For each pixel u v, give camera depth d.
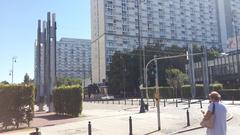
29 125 21.84
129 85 99.62
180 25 137.88
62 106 31.58
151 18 131.00
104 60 120.81
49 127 20.66
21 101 21.14
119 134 16.72
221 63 86.00
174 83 73.75
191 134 15.91
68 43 170.75
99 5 127.25
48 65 40.47
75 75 169.62
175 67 104.69
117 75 99.56
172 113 28.14
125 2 126.06
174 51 117.19
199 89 63.97
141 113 29.44
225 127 7.61
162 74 100.12
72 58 170.88
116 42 122.62
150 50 110.62
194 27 141.62
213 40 147.12
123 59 100.50
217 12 151.38
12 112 20.75
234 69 81.81
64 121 24.72
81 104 29.02
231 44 96.69
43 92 43.28
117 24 123.62
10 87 20.84
